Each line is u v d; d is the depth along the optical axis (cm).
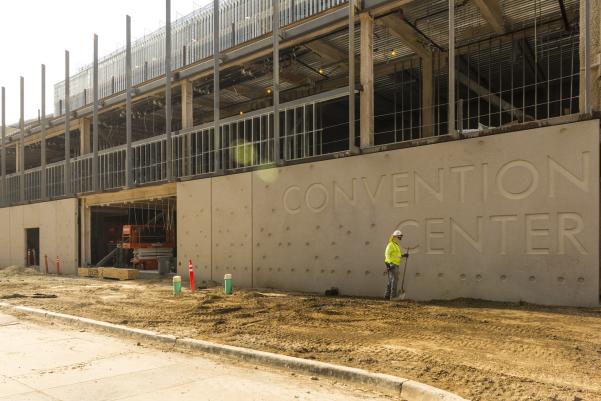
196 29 2281
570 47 1870
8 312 1197
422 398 504
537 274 1102
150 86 2338
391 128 2706
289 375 611
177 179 2028
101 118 2880
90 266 2644
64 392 541
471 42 1847
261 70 2155
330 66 2156
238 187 1775
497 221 1164
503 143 1164
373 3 1512
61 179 2870
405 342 759
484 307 1091
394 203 1345
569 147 1070
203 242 1898
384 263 1361
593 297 1030
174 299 1375
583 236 1045
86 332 923
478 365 621
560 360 645
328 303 1198
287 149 1800
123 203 2502
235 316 1033
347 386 562
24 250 3000
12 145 3559
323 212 1508
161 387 559
